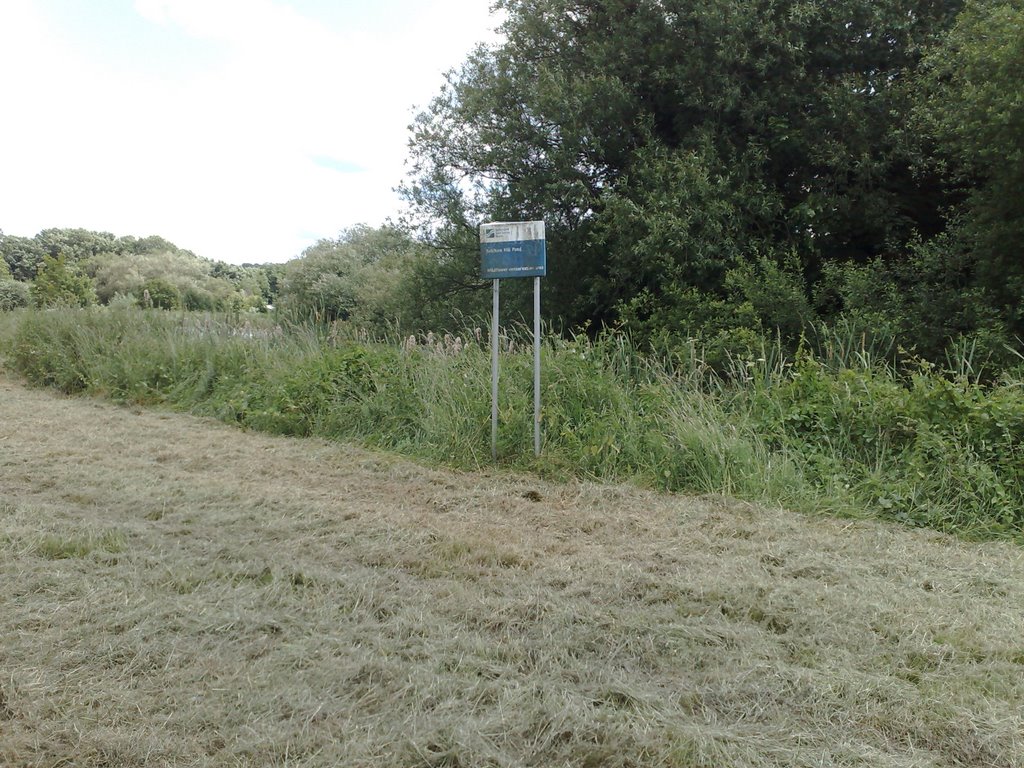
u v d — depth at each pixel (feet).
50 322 40.75
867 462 19.72
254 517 16.66
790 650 10.59
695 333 33.50
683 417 21.70
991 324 29.81
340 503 18.16
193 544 14.70
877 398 20.81
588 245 47.39
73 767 7.86
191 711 8.80
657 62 45.50
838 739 8.47
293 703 8.98
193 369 34.06
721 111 44.16
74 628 10.73
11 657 9.93
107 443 24.08
